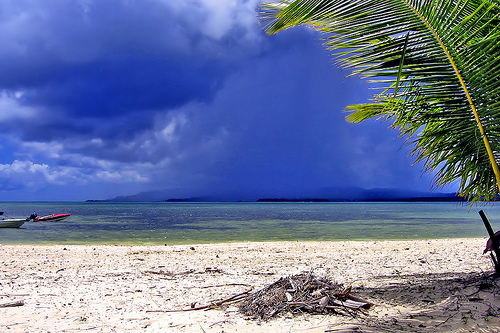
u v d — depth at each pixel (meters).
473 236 20.84
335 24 3.65
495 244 5.39
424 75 3.77
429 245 14.63
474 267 8.38
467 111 3.97
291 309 4.96
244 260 10.98
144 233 23.67
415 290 5.61
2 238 20.09
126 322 4.87
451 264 9.15
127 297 6.38
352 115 5.94
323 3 3.56
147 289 7.05
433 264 9.27
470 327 3.84
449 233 22.84
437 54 3.66
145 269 9.48
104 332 4.47
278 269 9.24
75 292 6.80
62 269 9.52
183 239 20.08
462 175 4.70
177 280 7.98
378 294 5.62
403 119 4.40
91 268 9.70
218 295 6.42
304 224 33.66
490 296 4.69
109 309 5.58
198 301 5.98
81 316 5.18
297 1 3.59
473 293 4.94
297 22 3.87
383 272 8.23
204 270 9.23
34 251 13.12
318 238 20.16
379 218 44.91
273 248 14.09
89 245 16.31
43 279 8.12
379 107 5.15
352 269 8.88
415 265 9.23
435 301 4.89
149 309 5.55
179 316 5.09
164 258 11.55
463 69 3.65
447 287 5.50
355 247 14.27
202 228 28.77
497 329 3.69
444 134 4.34
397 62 3.67
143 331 4.47
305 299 5.18
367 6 3.53
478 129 4.05
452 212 67.38
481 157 4.49
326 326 4.28
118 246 15.09
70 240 19.34
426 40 3.59
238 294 5.96
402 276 7.29
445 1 3.38
